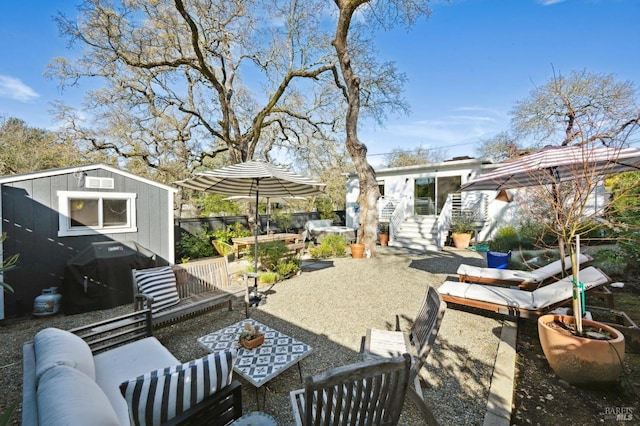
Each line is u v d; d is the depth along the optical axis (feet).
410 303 16.51
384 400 5.14
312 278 22.17
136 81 38.81
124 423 5.59
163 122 43.88
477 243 35.60
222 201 41.68
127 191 19.53
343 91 38.34
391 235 38.09
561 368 8.72
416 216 41.68
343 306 16.03
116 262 16.34
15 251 15.34
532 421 7.45
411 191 42.78
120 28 30.55
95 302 15.67
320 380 4.38
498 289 14.21
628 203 14.78
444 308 7.58
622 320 12.05
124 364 7.71
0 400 8.42
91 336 8.58
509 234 30.89
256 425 5.84
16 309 15.21
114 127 40.91
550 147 10.84
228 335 10.35
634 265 19.29
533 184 12.26
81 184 17.61
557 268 16.44
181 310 11.85
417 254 31.94
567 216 9.20
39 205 16.14
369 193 30.81
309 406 4.53
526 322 13.80
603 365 8.04
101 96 38.14
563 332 8.82
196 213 52.39
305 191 19.34
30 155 41.98
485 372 9.61
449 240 37.60
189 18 29.01
